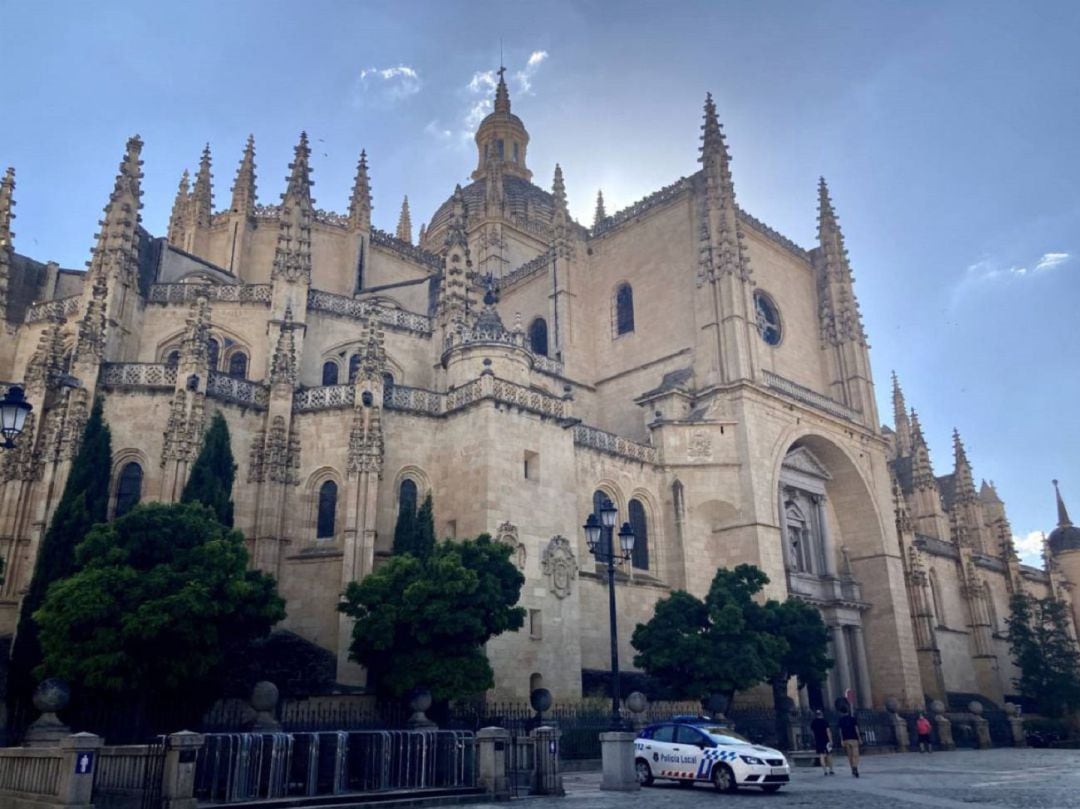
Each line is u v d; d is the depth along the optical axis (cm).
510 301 6844
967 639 7400
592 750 3459
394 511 4019
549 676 3878
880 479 6259
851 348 6475
